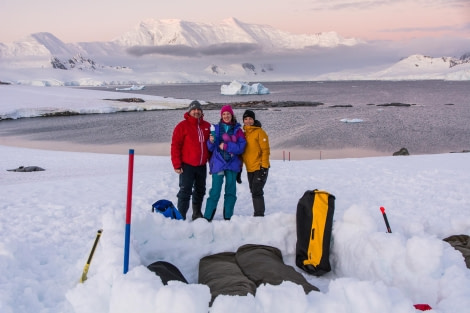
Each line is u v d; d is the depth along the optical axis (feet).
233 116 19.31
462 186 30.12
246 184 29.91
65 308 11.29
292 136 118.11
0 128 150.20
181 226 15.44
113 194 29.09
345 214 15.08
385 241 12.99
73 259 15.28
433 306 10.79
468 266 13.32
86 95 293.23
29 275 13.52
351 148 99.25
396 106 222.07
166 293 8.78
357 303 9.21
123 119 177.47
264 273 12.62
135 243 13.83
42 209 24.25
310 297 9.63
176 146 19.04
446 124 142.10
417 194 27.86
